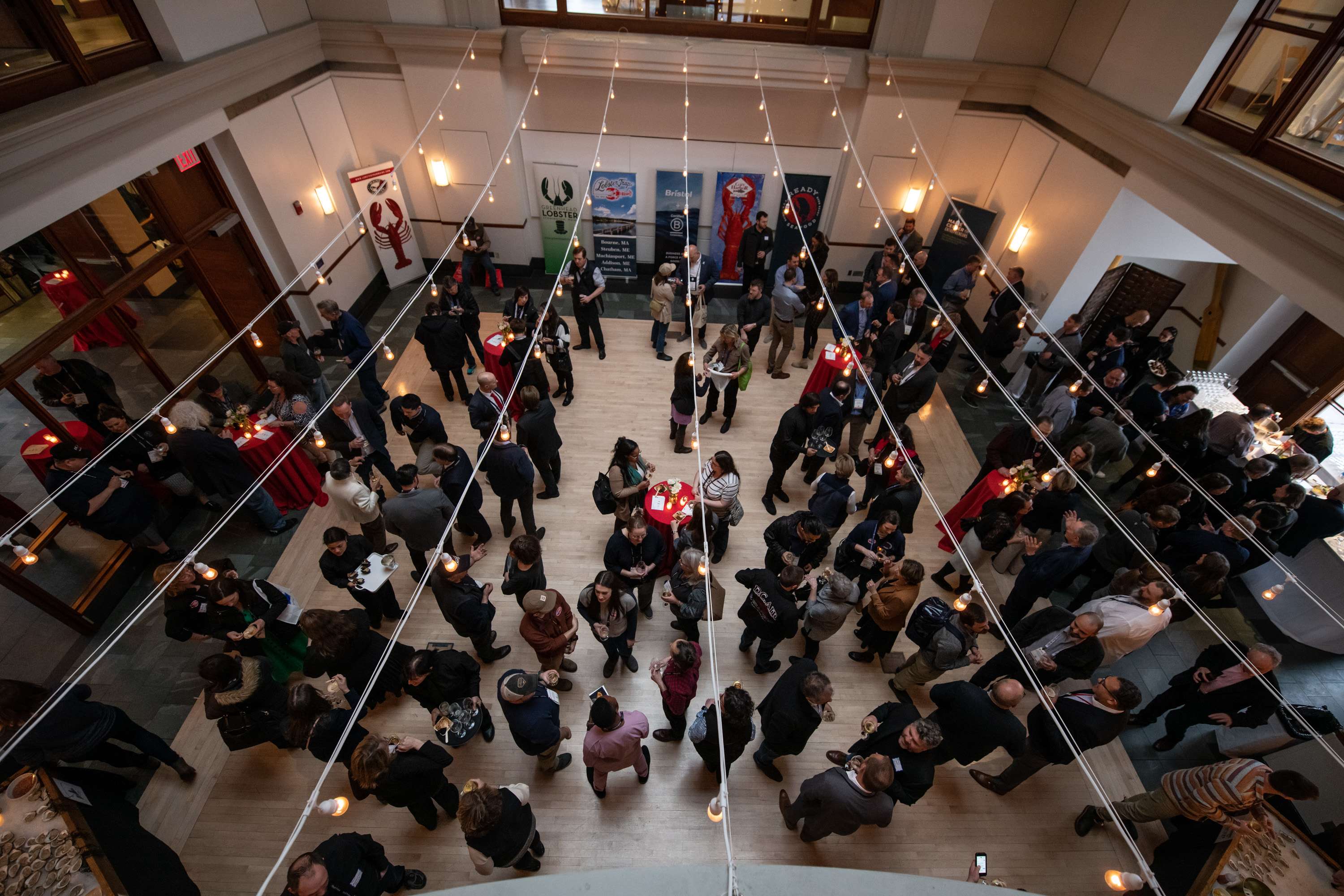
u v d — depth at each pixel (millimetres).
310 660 3617
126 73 4871
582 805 3801
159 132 5008
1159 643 4977
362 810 3752
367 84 7617
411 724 4121
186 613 3764
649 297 8984
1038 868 3695
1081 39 6809
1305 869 2920
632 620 4160
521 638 4645
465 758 3990
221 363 6590
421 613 4773
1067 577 4277
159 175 5422
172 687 4277
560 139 8195
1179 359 8008
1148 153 5715
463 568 3777
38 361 4527
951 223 8344
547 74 7613
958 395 7469
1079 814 3957
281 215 6711
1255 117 4938
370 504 4531
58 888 2715
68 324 4711
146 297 6000
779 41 7453
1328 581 4871
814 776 3309
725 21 7352
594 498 4715
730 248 9141
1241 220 4734
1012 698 3281
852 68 7504
